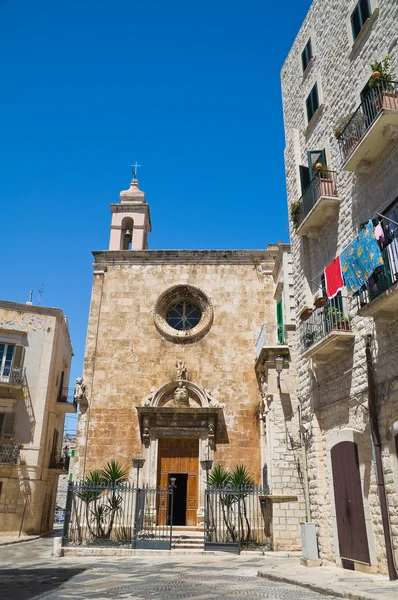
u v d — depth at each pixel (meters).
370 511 11.48
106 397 24.44
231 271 26.73
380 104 11.71
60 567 14.91
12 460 28.16
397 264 10.75
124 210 30.67
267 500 19.77
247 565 14.85
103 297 26.42
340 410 13.42
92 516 21.66
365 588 8.78
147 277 26.80
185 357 25.14
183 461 23.31
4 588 10.46
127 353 25.27
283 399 20.36
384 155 12.16
